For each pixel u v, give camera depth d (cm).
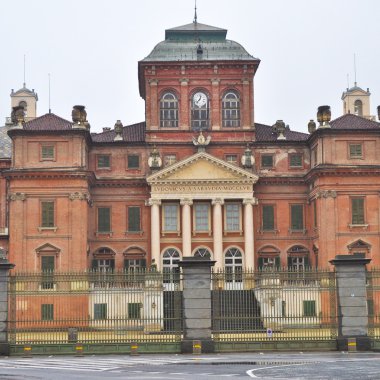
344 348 4581
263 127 8881
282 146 8512
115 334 5050
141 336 4922
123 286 5428
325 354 4362
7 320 4553
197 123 8575
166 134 8500
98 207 8362
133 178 8350
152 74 8581
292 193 8438
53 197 7812
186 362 3828
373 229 7869
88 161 8406
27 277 4719
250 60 8550
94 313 5612
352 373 3070
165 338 4709
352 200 7894
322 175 7888
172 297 5353
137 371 3291
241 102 8575
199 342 4525
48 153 7862
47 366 3631
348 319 4606
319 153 7962
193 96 8594
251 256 8188
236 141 8488
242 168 8275
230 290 5691
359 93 11588
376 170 7862
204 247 8244
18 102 11081
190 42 8794
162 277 4725
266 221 8394
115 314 5369
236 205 8325
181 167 8181
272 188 8425
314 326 5078
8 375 3095
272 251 8338
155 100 8544
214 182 8200
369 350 4572
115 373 3180
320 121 8038
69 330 4712
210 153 8475
